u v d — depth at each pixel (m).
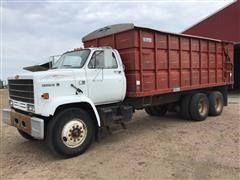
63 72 5.72
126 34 6.89
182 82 8.38
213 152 5.64
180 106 9.34
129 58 6.88
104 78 6.41
